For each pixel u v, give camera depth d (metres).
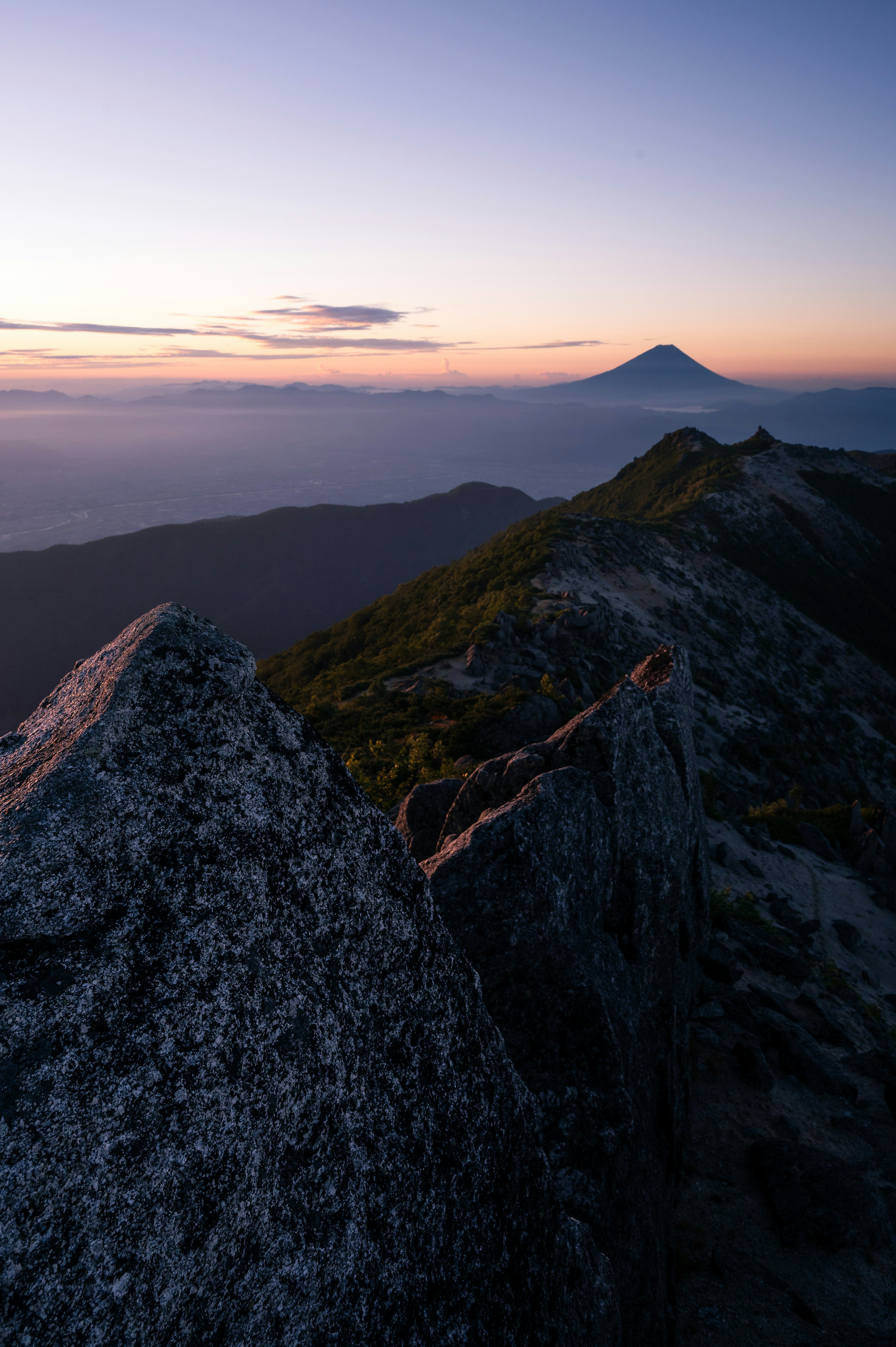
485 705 29.95
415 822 12.09
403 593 78.31
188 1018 2.04
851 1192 7.85
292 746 2.60
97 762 2.01
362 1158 2.46
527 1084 5.98
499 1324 2.93
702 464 128.88
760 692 61.34
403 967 2.82
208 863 2.20
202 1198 1.96
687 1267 7.07
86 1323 1.66
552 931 6.68
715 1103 9.60
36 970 1.80
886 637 91.19
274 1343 2.04
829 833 27.72
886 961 18.81
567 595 55.97
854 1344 6.33
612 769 9.23
